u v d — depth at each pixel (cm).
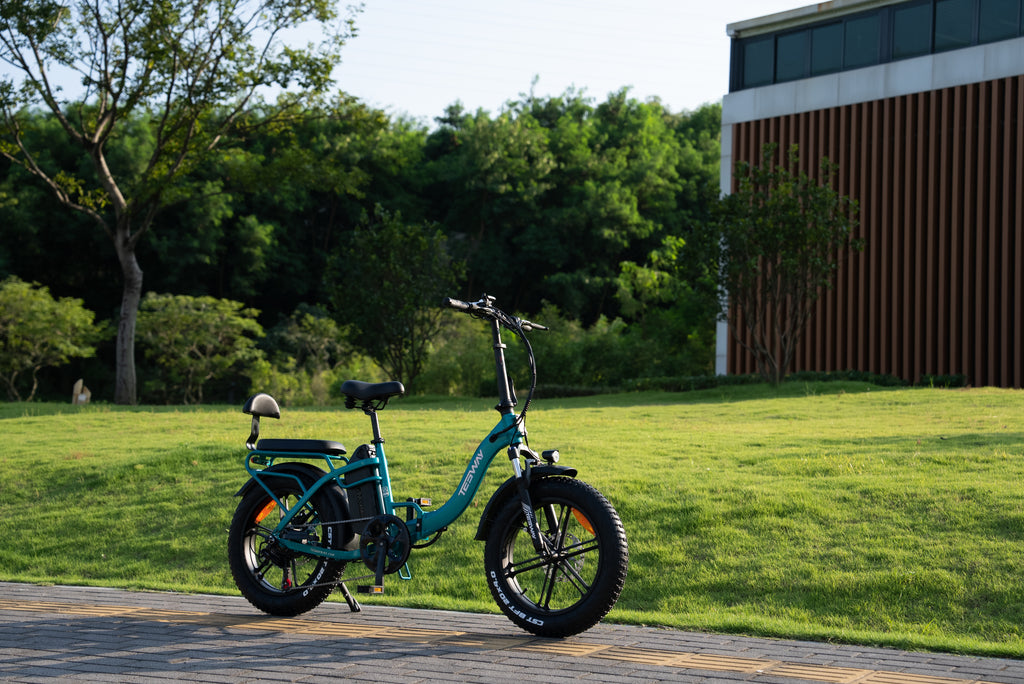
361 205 5103
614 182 5197
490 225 5275
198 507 880
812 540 673
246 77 2383
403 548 420
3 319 3088
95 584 598
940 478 795
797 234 2047
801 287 2092
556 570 403
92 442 1255
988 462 860
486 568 410
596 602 381
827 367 2491
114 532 839
